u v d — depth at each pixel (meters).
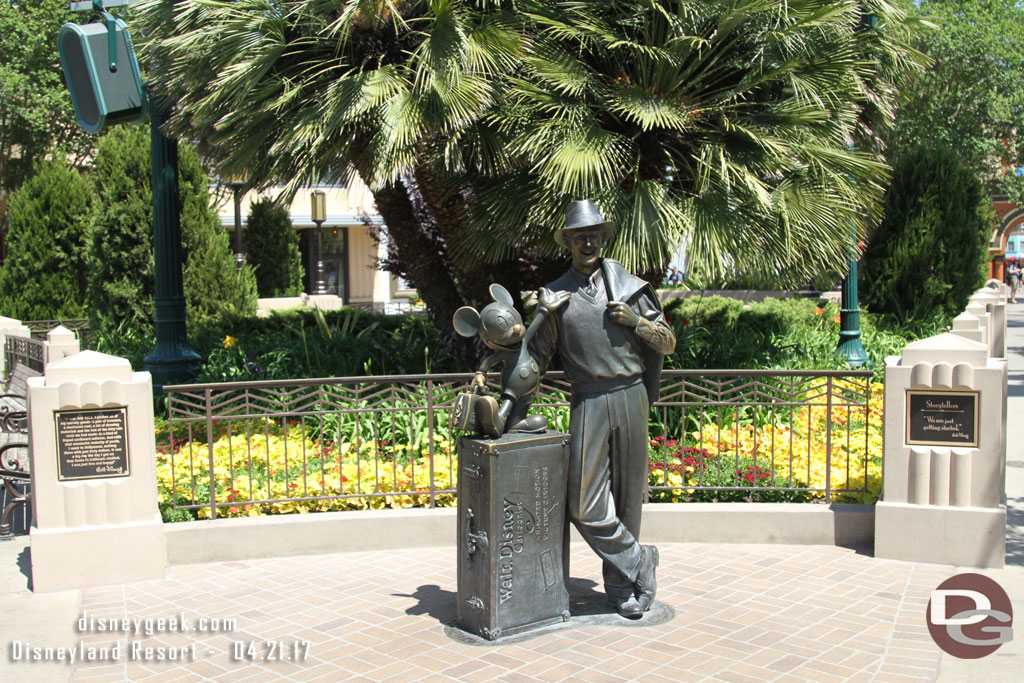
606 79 6.89
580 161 6.23
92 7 6.57
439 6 6.50
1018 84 16.69
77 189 15.59
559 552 4.30
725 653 3.97
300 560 5.38
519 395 4.23
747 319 11.39
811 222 6.64
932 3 16.55
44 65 20.94
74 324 13.76
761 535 5.55
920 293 13.38
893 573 4.99
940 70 16.41
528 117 6.59
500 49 6.61
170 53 6.99
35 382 4.95
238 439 6.82
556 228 6.36
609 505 4.30
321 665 3.92
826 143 7.11
